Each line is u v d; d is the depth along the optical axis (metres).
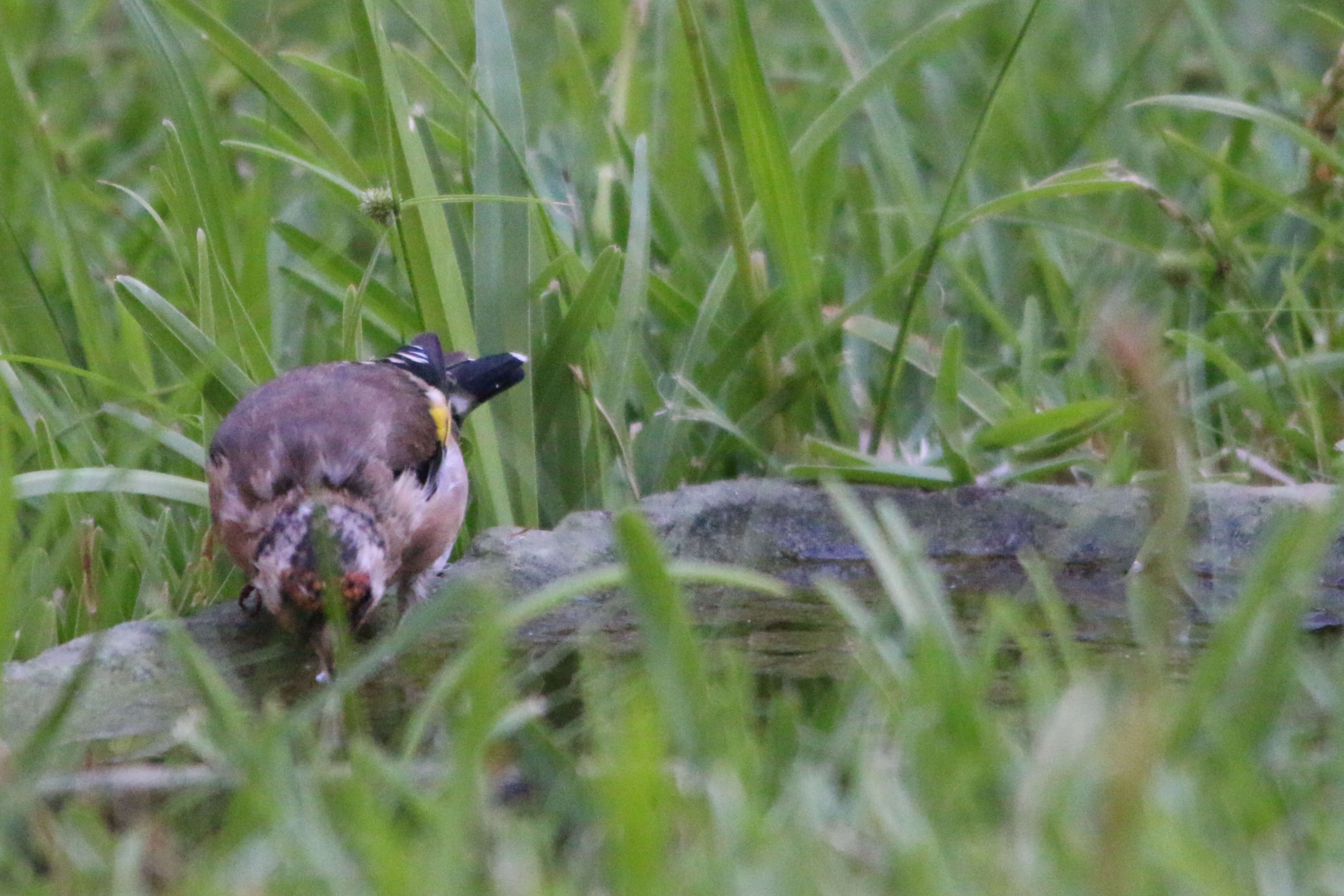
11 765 5.64
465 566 8.88
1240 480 10.12
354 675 5.84
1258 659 5.95
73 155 13.66
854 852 4.88
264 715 7.04
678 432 10.59
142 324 9.46
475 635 6.73
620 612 8.62
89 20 14.71
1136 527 9.30
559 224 11.73
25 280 10.50
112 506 9.32
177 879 4.96
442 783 5.38
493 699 5.23
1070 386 11.25
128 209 13.89
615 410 10.06
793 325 11.43
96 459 9.62
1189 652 7.41
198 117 10.66
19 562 7.97
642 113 14.11
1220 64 13.48
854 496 9.50
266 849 4.97
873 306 12.32
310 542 8.24
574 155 12.95
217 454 9.02
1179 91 15.39
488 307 10.09
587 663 7.02
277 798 5.06
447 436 9.55
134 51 15.95
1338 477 9.77
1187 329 11.54
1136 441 10.05
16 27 15.46
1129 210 13.74
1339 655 6.92
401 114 9.74
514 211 10.17
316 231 14.04
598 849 5.12
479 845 5.07
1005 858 4.71
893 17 16.97
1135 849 4.46
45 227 12.46
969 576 9.35
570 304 10.51
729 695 6.08
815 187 12.77
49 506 8.36
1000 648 7.69
